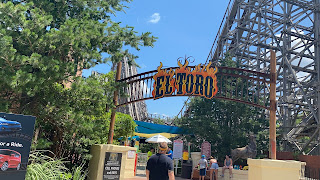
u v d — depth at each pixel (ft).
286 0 101.09
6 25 24.17
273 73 32.96
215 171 50.52
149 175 16.49
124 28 31.83
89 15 34.73
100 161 31.19
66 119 28.76
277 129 96.73
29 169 21.33
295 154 74.08
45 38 24.77
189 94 34.40
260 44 106.93
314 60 97.25
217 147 76.02
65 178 25.95
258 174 23.45
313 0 100.53
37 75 24.93
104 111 38.68
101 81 40.14
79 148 33.04
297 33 100.32
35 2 29.17
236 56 115.75
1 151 15.55
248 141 74.08
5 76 21.44
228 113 78.95
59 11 32.65
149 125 79.15
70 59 31.17
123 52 33.40
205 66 34.83
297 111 102.78
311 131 100.63
